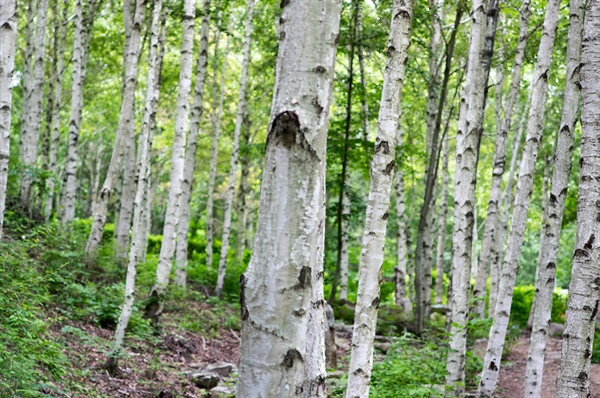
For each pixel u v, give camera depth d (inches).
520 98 794.2
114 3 753.6
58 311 384.2
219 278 706.2
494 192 400.2
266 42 791.7
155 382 335.9
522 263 1514.5
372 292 200.7
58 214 708.0
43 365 265.1
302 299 92.4
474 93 299.1
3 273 306.8
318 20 94.3
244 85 739.4
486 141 1018.1
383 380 298.4
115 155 507.5
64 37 722.2
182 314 528.7
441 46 762.2
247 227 1434.5
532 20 549.6
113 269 493.7
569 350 177.8
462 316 294.4
